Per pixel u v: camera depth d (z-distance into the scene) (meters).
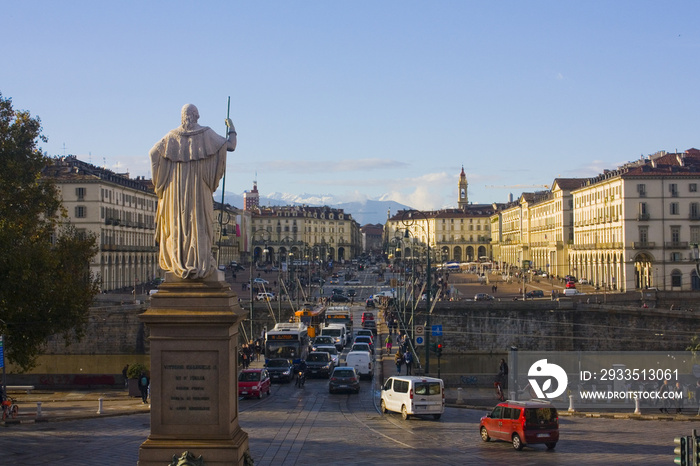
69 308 48.75
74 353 85.88
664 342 88.50
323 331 79.19
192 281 17.14
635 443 30.55
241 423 35.00
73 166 126.88
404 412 38.25
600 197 139.12
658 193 124.00
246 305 93.94
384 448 27.53
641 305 100.69
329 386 50.47
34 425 33.69
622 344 89.19
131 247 137.12
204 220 17.36
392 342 82.12
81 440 28.03
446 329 90.44
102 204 123.50
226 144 17.53
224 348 16.67
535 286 138.00
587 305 89.56
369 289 152.50
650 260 124.12
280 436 30.25
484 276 163.88
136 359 85.44
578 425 37.59
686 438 17.98
